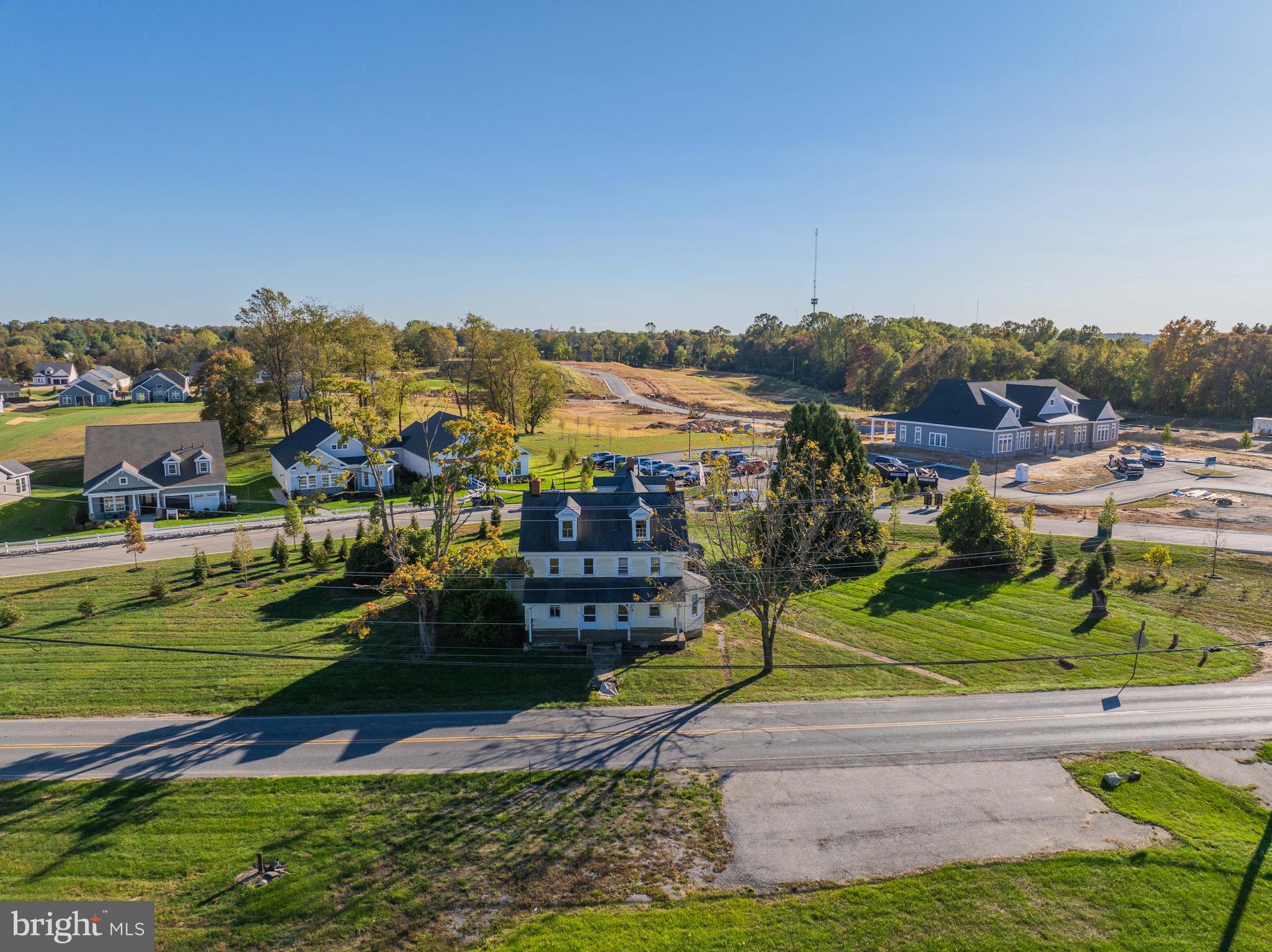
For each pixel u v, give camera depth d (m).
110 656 42.41
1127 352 154.75
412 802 30.23
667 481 50.94
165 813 29.48
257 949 23.47
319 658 42.62
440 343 196.38
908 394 162.25
